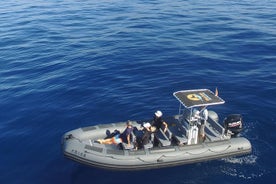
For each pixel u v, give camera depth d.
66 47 26.03
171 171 12.59
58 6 41.31
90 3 42.88
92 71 21.47
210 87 19.09
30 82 20.33
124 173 12.54
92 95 18.41
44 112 16.89
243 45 25.67
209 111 15.32
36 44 27.06
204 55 23.75
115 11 37.75
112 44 26.34
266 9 37.78
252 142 14.04
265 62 22.41
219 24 31.44
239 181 11.98
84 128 13.61
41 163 13.24
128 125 12.80
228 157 13.03
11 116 16.64
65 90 19.08
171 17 34.44
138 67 21.92
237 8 38.47
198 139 13.50
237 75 20.56
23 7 40.97
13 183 12.20
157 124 13.39
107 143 13.20
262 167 12.64
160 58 23.31
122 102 17.56
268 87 18.83
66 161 13.31
